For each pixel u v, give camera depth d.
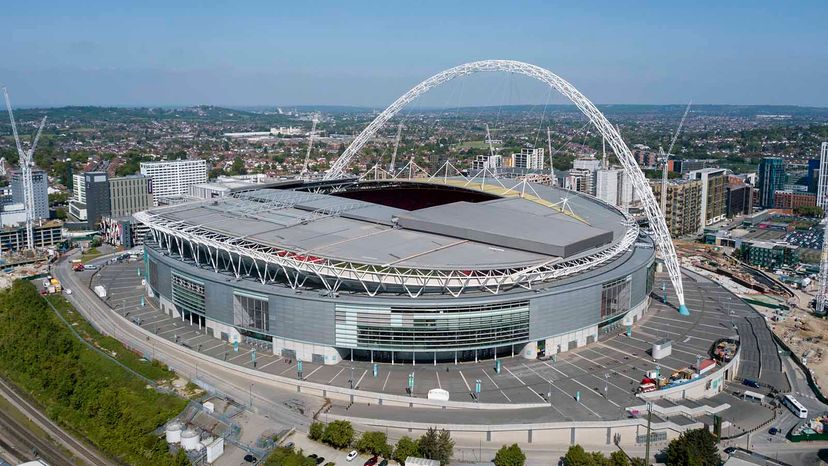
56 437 174.00
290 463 150.75
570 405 181.25
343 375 199.75
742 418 186.88
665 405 183.25
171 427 168.75
